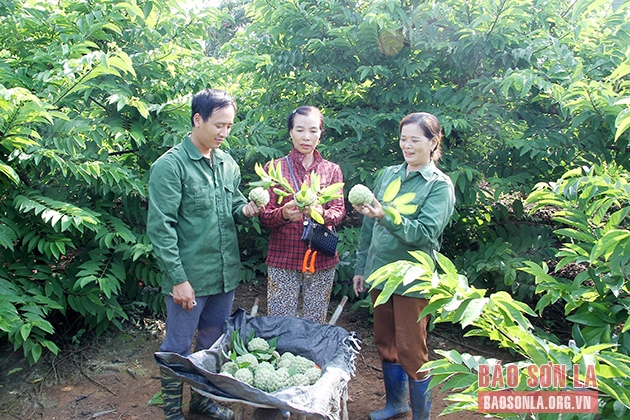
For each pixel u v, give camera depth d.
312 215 2.55
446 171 4.04
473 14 3.98
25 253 3.40
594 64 3.72
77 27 3.50
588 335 2.02
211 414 3.05
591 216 2.38
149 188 2.55
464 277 1.60
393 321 2.90
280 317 2.91
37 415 3.03
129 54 3.86
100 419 3.02
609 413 1.57
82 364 3.54
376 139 4.42
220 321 2.94
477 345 4.04
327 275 3.13
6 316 2.76
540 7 4.13
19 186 3.21
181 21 4.18
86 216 2.97
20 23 3.45
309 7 4.62
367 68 4.01
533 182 4.06
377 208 2.37
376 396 3.37
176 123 3.82
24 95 2.60
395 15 3.95
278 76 4.71
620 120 1.62
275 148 4.50
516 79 3.35
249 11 4.96
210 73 4.36
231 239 2.84
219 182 2.76
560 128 3.99
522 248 4.02
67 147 3.17
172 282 2.54
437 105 4.26
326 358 2.67
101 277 3.34
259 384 2.41
